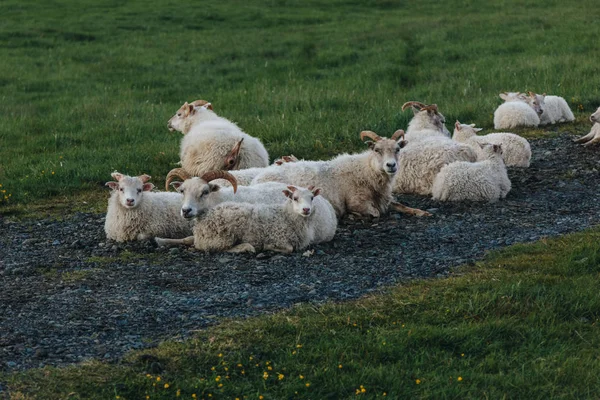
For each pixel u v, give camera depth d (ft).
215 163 49.32
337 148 58.44
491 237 37.65
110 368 24.85
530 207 42.70
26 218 43.75
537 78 80.02
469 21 123.03
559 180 48.14
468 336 27.09
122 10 141.59
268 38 118.42
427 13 138.92
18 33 117.91
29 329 27.76
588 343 27.02
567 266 32.78
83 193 48.98
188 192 36.29
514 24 118.01
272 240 35.86
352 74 91.20
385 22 128.47
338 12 141.90
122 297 30.81
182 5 148.36
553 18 119.85
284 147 57.82
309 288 31.40
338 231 39.86
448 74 87.45
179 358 25.44
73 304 30.19
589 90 74.02
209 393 23.61
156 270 33.99
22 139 64.75
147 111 75.56
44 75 96.07
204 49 112.06
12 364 25.02
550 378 24.80
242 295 30.76
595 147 56.08
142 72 98.48
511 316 28.76
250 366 25.25
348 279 32.45
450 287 31.04
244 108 74.64
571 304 29.43
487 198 43.83
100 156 56.75
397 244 37.22
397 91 80.28
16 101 82.74
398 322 28.17
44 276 33.73
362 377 24.48
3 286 32.48
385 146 41.37
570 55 89.51
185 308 29.58
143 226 38.01
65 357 25.59
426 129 52.37
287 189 37.27
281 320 28.12
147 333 27.45
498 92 76.07
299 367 25.05
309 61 101.91
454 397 23.73
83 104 78.79
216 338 26.78
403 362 25.64
